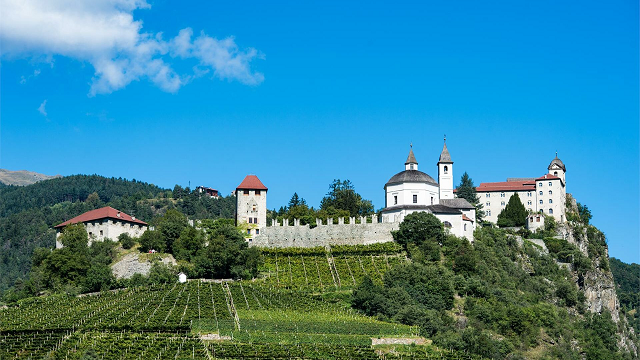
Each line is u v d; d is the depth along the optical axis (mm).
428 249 178125
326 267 177625
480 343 140375
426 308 152750
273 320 136750
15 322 136375
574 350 158375
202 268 171625
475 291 162875
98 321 133750
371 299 152625
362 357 122875
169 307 142500
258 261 176500
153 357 113375
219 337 128125
